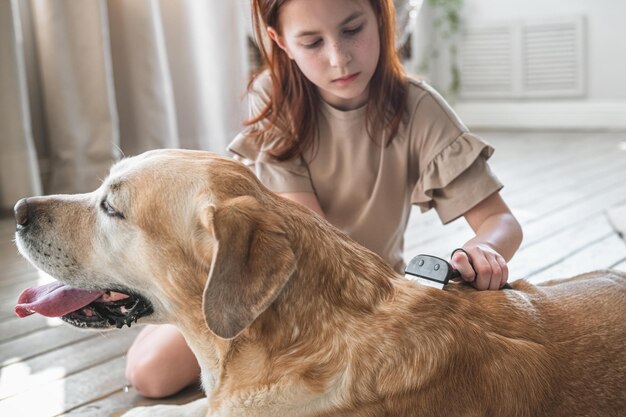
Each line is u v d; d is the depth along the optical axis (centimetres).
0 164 362
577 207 361
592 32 651
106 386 190
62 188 382
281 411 124
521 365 127
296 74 183
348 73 164
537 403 125
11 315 241
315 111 188
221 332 118
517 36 677
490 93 700
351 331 125
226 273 118
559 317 139
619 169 460
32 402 182
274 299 121
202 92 438
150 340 187
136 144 403
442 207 184
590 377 130
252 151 195
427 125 183
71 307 144
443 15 704
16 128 361
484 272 149
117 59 401
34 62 389
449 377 123
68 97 377
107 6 396
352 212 192
